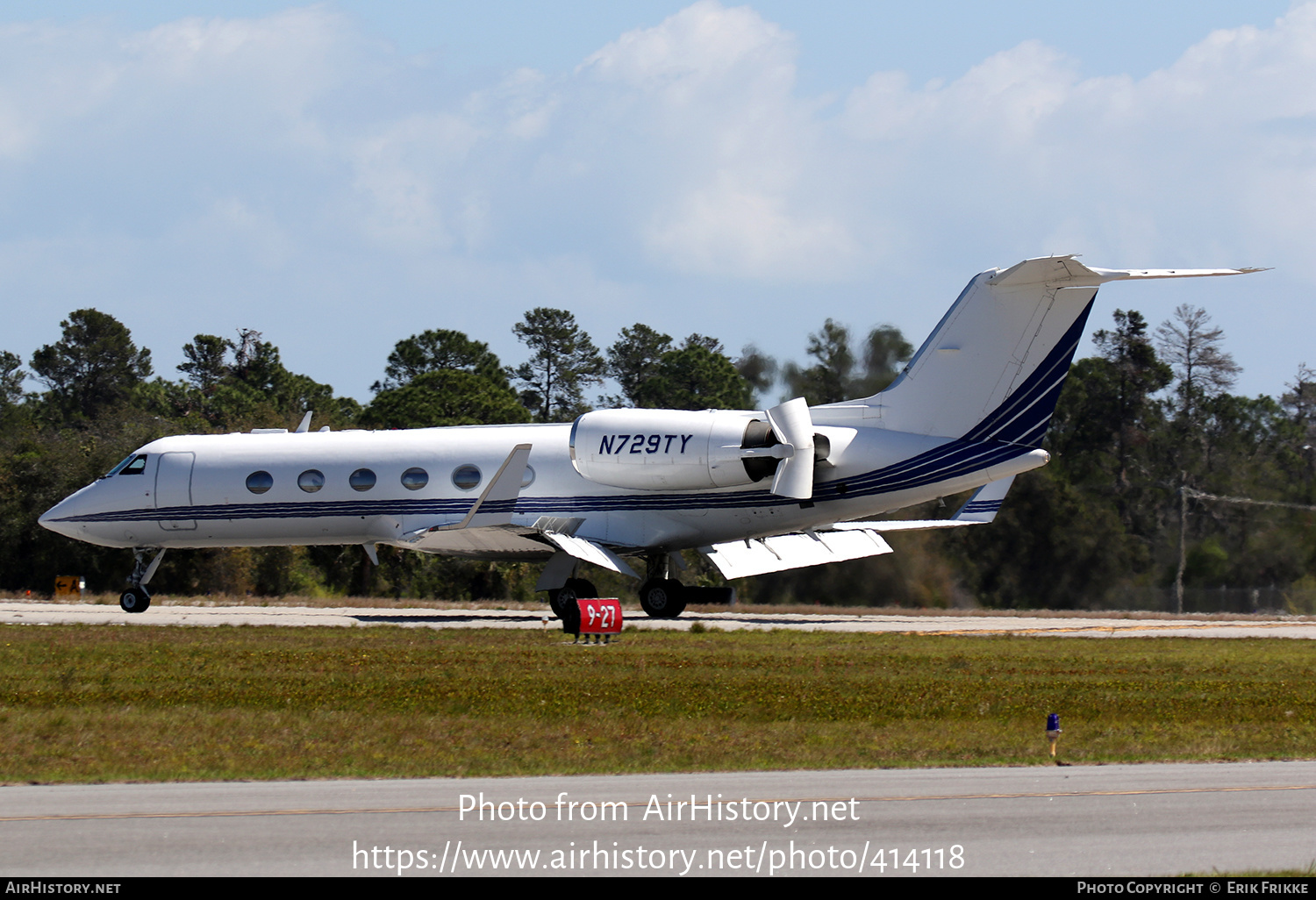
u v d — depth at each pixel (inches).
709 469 2807.6
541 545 2851.9
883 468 2832.2
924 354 2839.6
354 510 3147.1
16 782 1067.9
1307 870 800.3
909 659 2185.0
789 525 2945.4
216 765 1154.0
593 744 1282.0
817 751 1250.0
